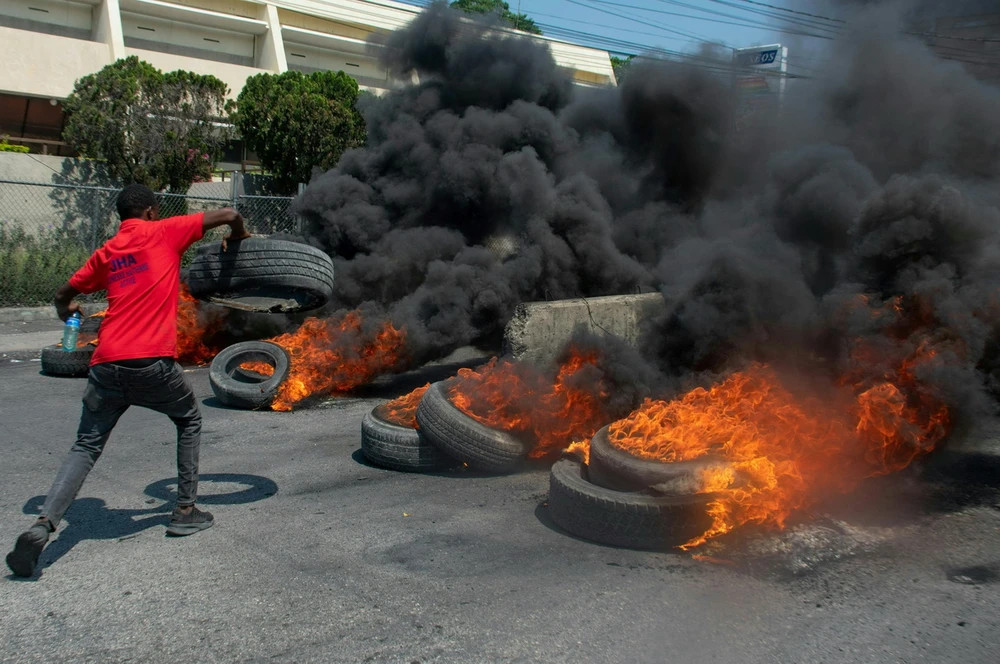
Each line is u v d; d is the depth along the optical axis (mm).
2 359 9844
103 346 4020
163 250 4172
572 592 3754
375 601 3645
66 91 23000
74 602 3604
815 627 3447
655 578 3926
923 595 3766
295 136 17062
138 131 16547
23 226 14547
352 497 5152
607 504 4273
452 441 5496
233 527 4562
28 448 6121
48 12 23828
